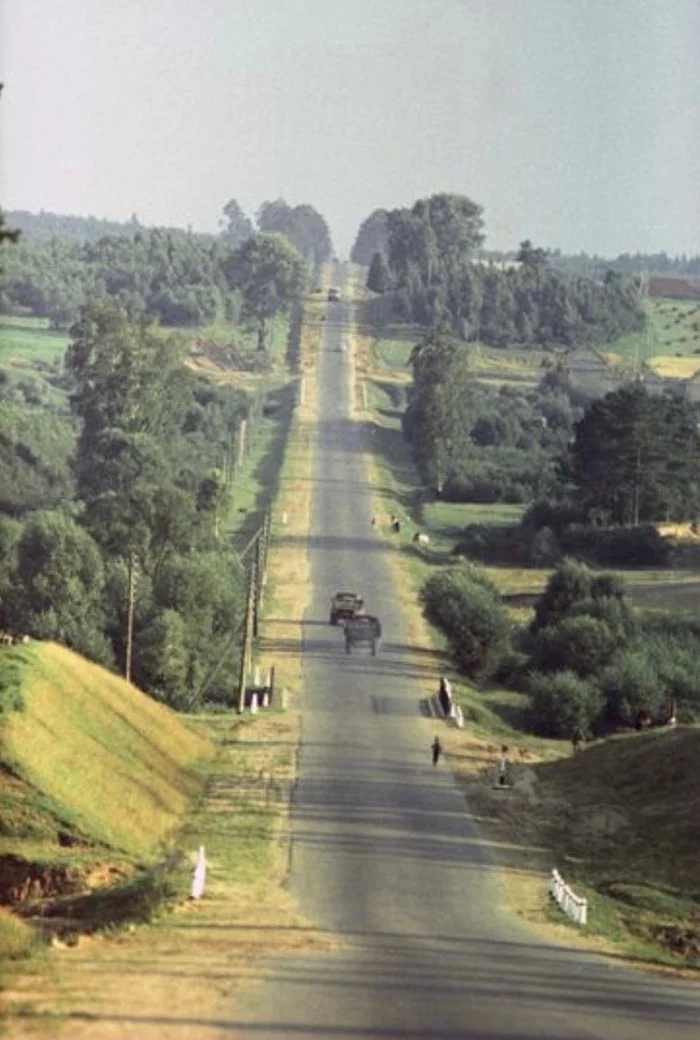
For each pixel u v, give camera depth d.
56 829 159.25
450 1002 98.88
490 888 155.38
